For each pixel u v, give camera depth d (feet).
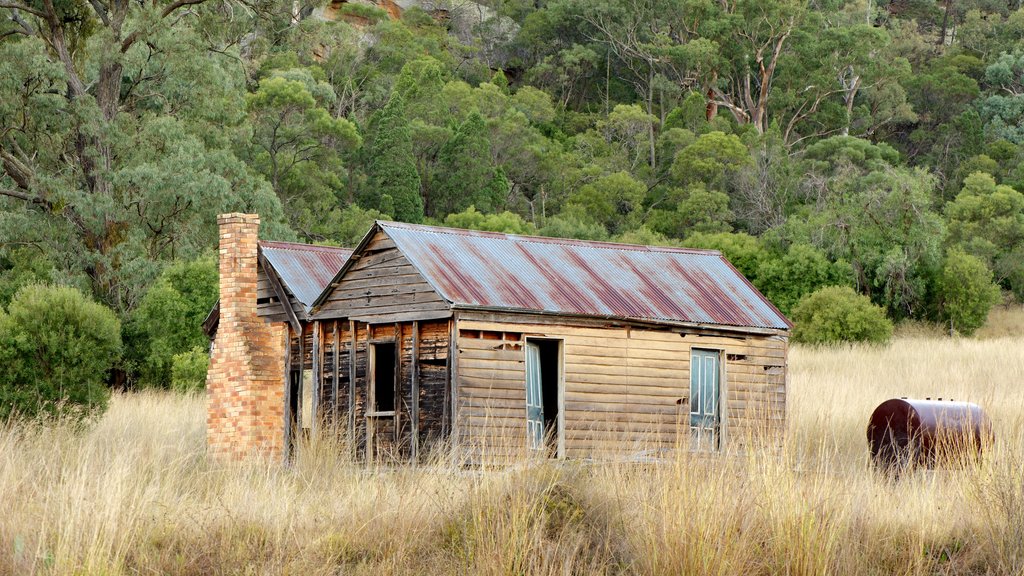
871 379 158.10
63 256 221.46
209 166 226.99
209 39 247.70
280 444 117.29
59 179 217.97
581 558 60.34
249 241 121.29
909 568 60.08
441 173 377.71
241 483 74.69
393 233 104.06
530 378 101.35
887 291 270.87
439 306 98.43
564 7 549.13
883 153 410.52
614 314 103.14
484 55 562.66
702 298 113.70
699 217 354.33
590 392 102.32
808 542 57.67
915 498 68.13
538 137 419.95
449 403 96.68
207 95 240.32
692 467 61.00
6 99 215.92
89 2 237.25
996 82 520.42
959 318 267.18
